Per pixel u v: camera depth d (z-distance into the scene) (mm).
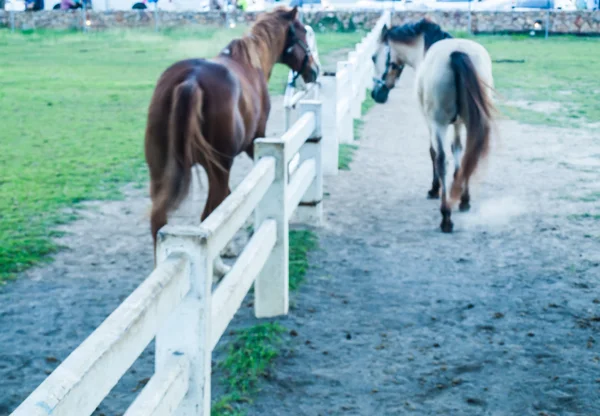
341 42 27141
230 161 5680
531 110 15078
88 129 13094
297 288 5961
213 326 3535
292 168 7805
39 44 27219
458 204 8422
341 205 8602
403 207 8539
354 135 13070
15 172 10000
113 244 7242
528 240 7273
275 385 4426
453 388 4414
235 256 6652
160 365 3012
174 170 5277
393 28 9648
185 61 5707
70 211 8289
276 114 14586
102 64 22000
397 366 4684
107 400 4336
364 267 6523
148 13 31578
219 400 4238
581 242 7199
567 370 4625
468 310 5566
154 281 2605
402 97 17516
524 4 33000
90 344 2146
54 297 5906
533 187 9352
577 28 30594
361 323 5328
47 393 1867
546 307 5617
